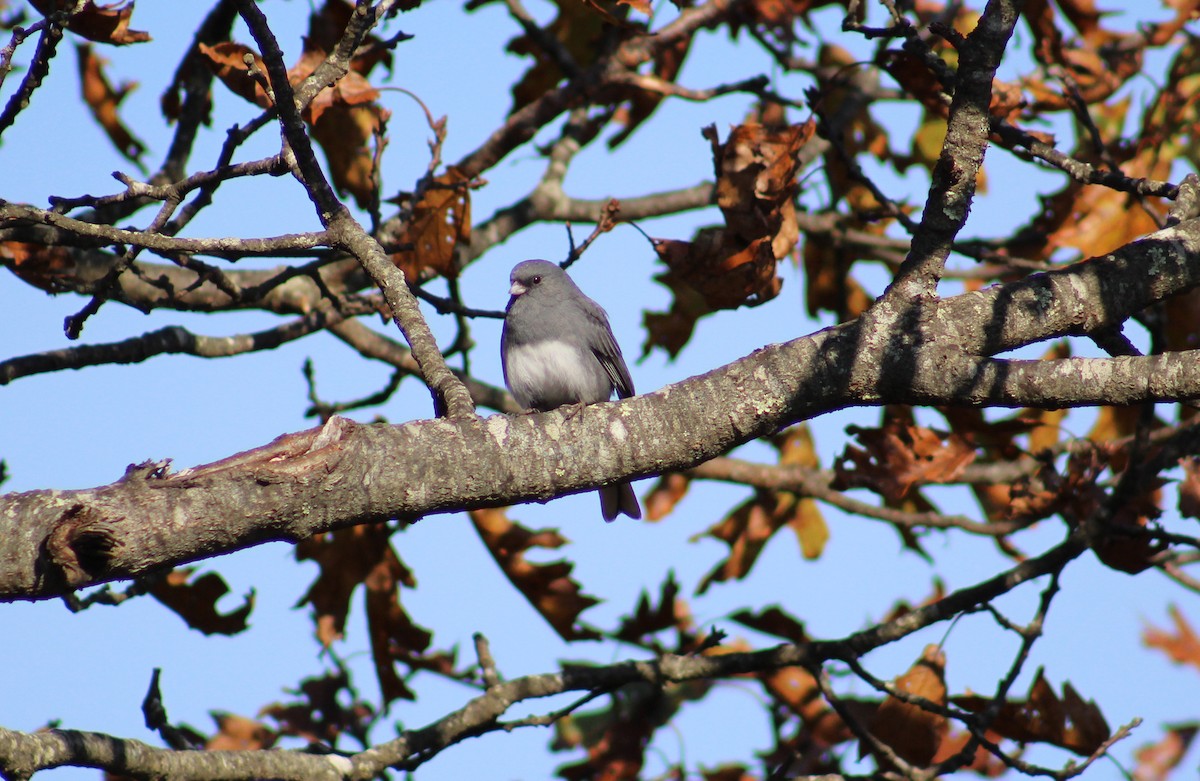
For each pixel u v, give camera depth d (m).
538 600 11.65
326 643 11.52
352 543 11.58
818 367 6.42
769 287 10.05
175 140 12.41
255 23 6.52
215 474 5.63
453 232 10.68
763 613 12.02
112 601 9.96
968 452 10.55
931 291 6.66
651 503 14.45
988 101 6.59
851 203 14.61
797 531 14.30
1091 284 6.83
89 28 8.15
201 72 12.45
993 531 13.24
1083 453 10.69
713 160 9.91
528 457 6.12
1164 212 11.73
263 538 5.71
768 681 12.17
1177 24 12.00
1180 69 11.61
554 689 10.26
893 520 13.54
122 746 7.59
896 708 10.35
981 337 6.57
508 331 11.98
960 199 6.61
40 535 5.30
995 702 9.99
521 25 13.56
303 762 8.87
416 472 5.91
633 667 10.47
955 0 13.98
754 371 6.48
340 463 5.77
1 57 7.30
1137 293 6.92
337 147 12.24
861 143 14.98
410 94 10.35
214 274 10.23
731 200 9.85
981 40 6.52
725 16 13.70
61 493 5.48
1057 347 12.91
